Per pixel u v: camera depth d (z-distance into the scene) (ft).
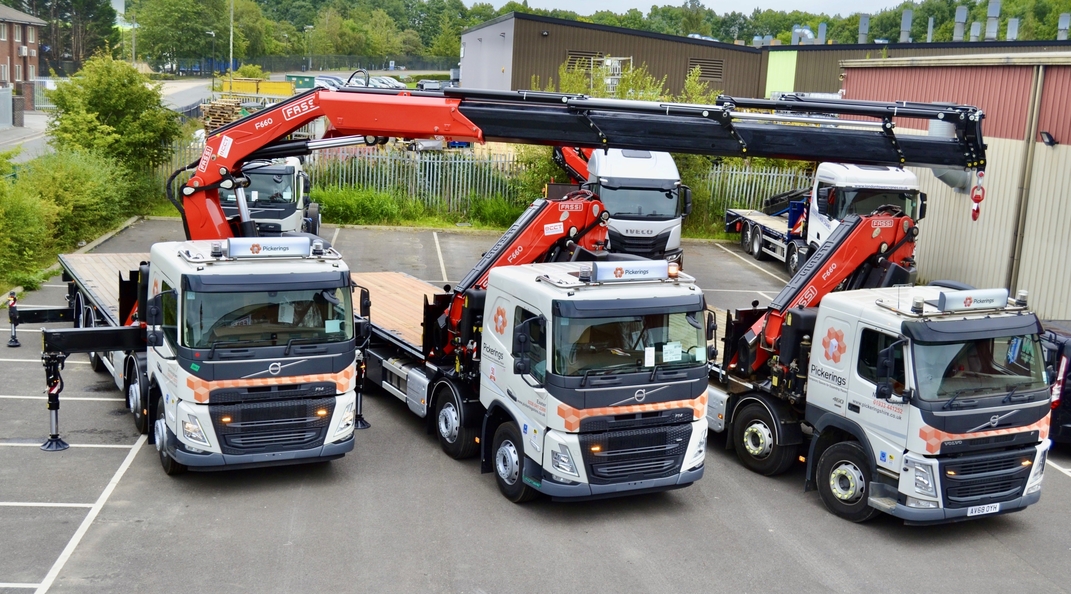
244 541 32.19
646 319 34.91
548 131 40.63
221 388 35.17
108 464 38.47
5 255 67.72
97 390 48.19
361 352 44.24
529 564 31.48
